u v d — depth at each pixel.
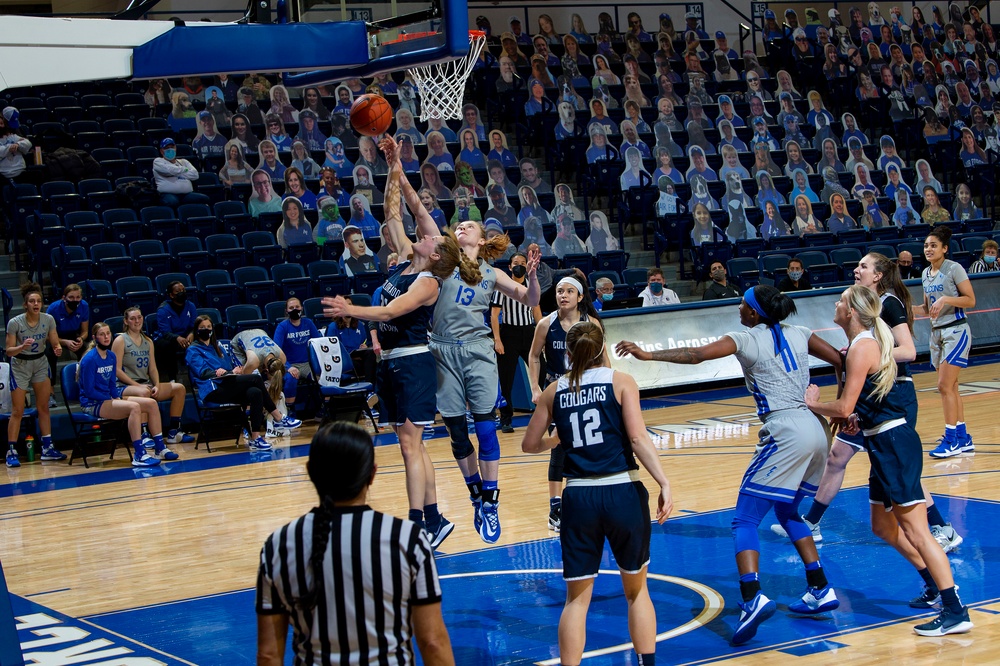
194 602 5.86
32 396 12.09
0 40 5.04
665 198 17.62
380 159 17.27
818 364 15.09
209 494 9.16
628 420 4.18
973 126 22.16
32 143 15.18
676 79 21.45
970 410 11.36
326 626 2.62
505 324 11.23
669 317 13.91
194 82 17.92
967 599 5.23
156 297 12.85
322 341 12.12
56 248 13.12
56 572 6.73
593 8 24.09
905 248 17.22
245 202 15.69
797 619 5.11
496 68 20.28
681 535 6.80
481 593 5.75
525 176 17.69
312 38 5.85
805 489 5.04
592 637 4.98
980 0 26.33
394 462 10.27
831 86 22.33
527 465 9.74
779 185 18.80
